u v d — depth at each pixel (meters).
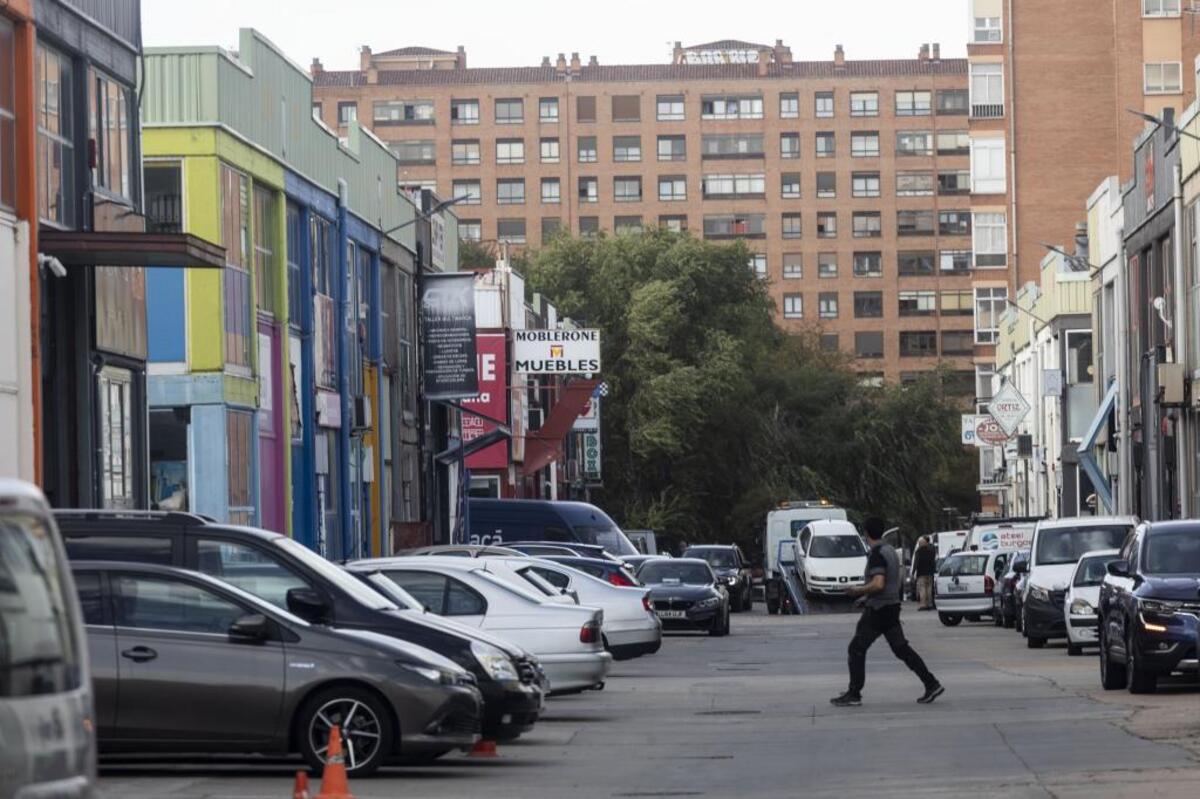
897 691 34.78
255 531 23.42
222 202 49.16
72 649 9.96
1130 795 18.55
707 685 37.94
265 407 53.00
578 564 45.38
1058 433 98.75
